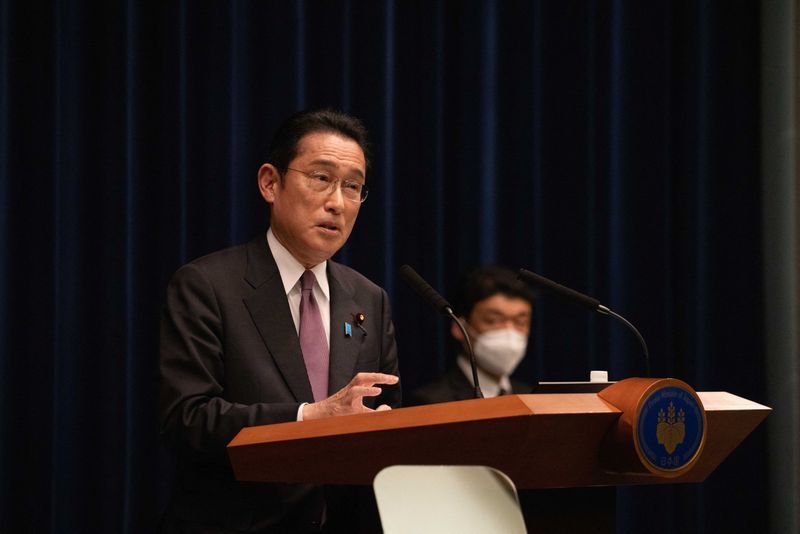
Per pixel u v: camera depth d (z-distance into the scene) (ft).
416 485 12.83
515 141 39.22
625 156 39.45
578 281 39.04
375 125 37.63
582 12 39.70
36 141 35.58
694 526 38.34
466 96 38.81
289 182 22.89
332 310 23.18
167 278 36.06
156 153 36.45
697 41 39.86
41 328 35.14
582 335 38.58
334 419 14.90
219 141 36.58
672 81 40.40
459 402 14.29
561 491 16.61
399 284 37.86
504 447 13.99
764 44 39.93
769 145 39.68
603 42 39.88
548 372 38.50
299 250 22.90
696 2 39.96
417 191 38.45
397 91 38.70
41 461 34.91
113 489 34.99
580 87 39.50
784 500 38.34
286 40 36.96
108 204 35.68
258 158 36.99
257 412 18.53
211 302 21.45
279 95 36.91
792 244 38.70
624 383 14.88
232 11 36.63
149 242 36.24
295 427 15.03
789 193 38.91
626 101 39.60
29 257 35.32
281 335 21.75
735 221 39.75
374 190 37.32
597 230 39.29
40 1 35.96
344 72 37.55
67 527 34.47
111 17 36.22
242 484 20.13
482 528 12.89
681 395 14.69
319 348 22.50
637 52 39.78
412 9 39.11
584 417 14.19
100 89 36.11
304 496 20.08
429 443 14.17
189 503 20.47
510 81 39.40
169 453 35.47
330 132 23.16
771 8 39.81
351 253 37.24
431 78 38.45
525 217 38.81
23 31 35.70
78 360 35.17
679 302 39.83
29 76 35.65
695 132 39.73
